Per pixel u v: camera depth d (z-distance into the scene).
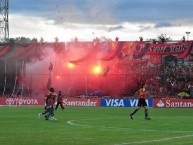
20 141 16.94
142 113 40.28
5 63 64.25
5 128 23.20
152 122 27.92
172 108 52.28
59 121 28.86
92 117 33.62
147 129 22.64
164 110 46.94
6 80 65.00
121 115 36.69
